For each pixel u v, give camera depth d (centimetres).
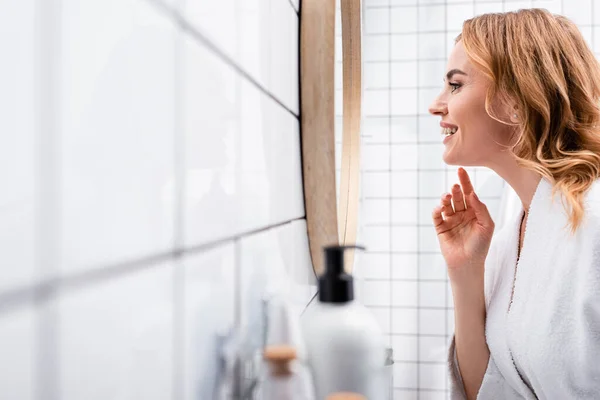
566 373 74
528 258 82
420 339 179
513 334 82
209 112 32
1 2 15
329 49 62
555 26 87
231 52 36
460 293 96
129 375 22
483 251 94
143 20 23
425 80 179
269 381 34
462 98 89
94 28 19
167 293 26
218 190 33
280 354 34
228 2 35
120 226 21
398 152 180
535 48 85
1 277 15
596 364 71
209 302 31
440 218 98
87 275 19
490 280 98
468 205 97
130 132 22
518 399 90
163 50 25
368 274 181
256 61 43
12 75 15
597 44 172
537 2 174
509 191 165
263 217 45
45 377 17
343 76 89
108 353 20
